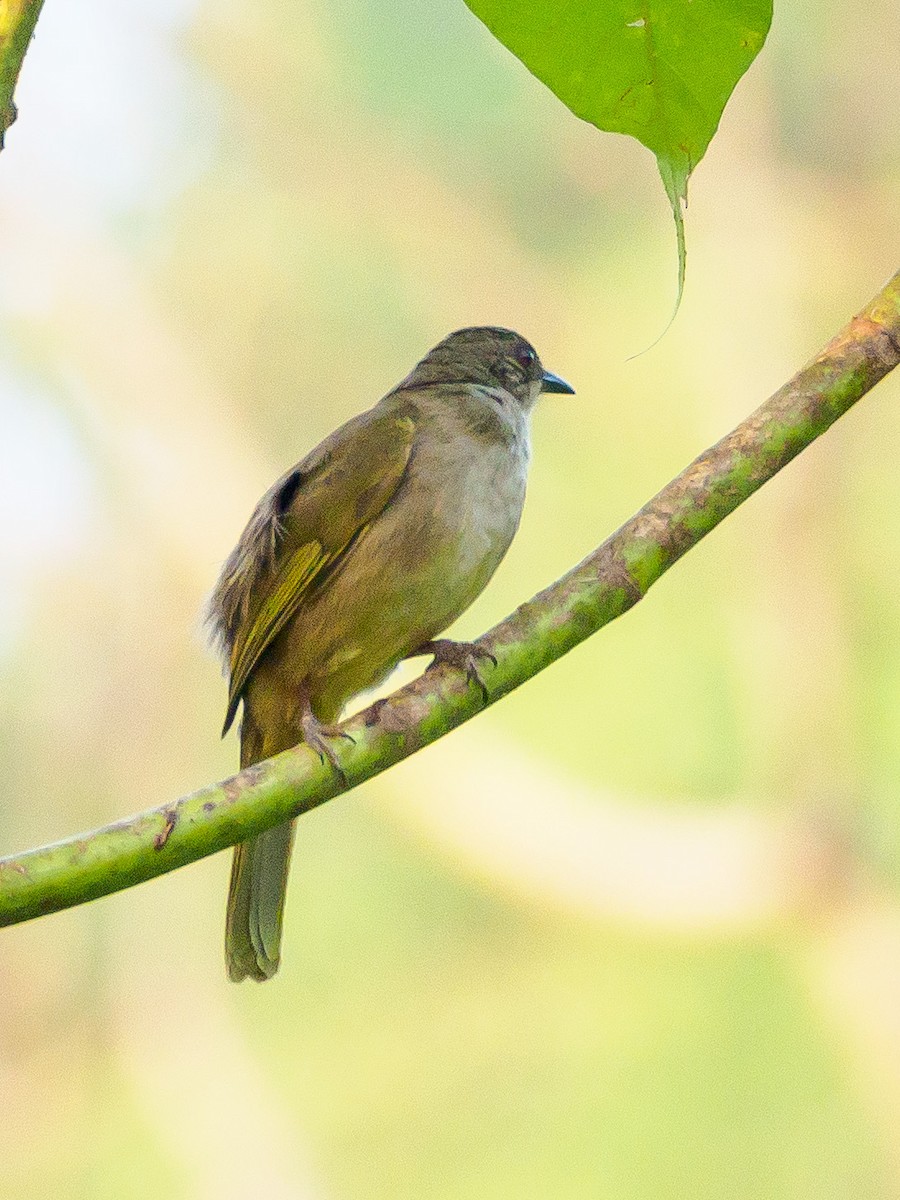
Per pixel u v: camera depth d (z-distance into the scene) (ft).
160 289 48.80
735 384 44.60
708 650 41.32
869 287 45.29
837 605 40.96
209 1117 41.96
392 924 41.34
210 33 49.01
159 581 47.03
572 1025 39.91
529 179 47.98
